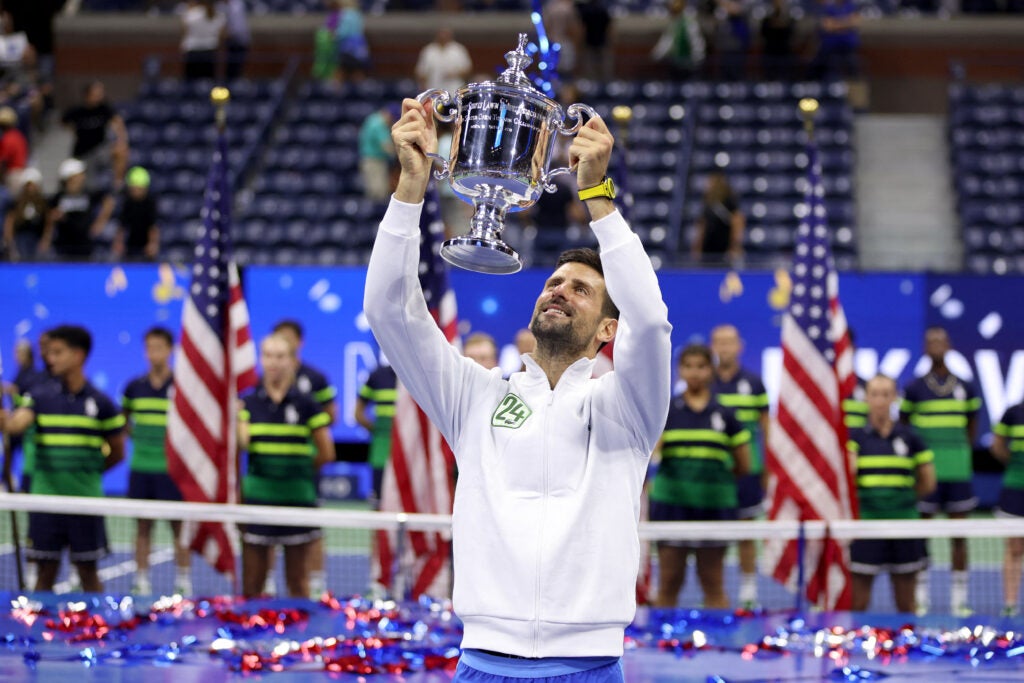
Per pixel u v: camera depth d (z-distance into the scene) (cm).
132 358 1586
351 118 2205
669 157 2052
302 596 984
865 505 1002
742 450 990
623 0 2497
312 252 1848
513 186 425
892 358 1532
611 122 2120
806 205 1003
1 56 2389
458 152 427
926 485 1006
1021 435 1107
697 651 729
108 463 1034
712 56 2267
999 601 1143
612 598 396
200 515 839
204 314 987
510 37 2389
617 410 410
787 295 1518
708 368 989
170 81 2330
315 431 1002
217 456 971
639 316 392
